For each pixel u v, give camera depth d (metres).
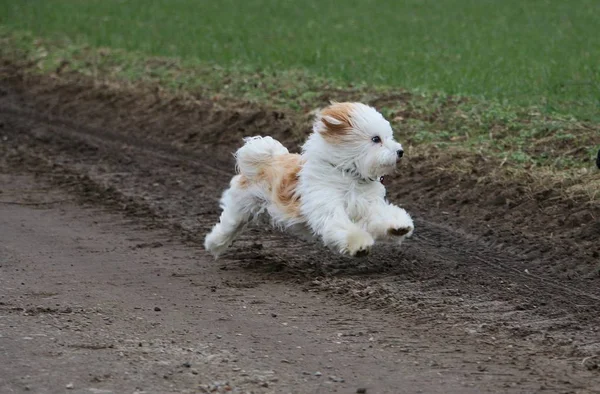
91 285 11.73
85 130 22.09
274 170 11.82
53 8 38.06
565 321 9.95
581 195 14.09
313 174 11.34
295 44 28.11
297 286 11.55
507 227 13.63
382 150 10.95
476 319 10.05
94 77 26.06
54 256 13.17
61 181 17.88
